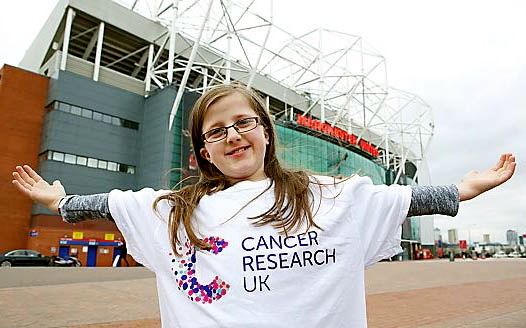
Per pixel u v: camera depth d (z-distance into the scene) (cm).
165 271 144
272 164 159
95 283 1222
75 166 3062
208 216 146
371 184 156
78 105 3136
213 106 158
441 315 758
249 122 155
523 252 8262
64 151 3016
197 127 163
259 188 149
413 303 915
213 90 163
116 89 3375
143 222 155
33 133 3050
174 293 139
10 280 1253
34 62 4169
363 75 4175
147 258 151
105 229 3073
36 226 2816
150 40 3625
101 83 3294
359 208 148
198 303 133
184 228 146
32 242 2800
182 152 3278
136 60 4009
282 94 4550
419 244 6378
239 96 160
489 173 154
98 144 3203
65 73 3105
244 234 138
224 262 135
